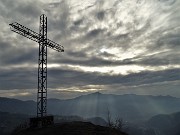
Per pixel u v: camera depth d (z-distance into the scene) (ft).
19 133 129.59
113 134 116.37
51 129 120.37
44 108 174.60
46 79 180.14
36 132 119.85
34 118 138.21
